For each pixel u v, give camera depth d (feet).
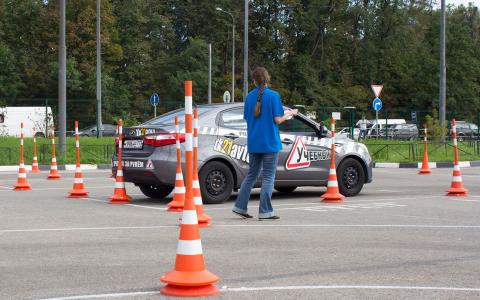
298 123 47.19
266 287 20.52
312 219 36.04
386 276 22.16
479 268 23.52
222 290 20.10
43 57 219.41
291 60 255.91
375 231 31.73
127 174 44.45
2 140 97.50
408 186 59.57
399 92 263.49
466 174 75.05
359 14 263.29
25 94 217.77
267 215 35.65
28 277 22.06
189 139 19.93
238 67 248.93
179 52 249.14
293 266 23.66
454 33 247.70
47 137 117.70
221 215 37.63
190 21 249.55
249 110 35.22
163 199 47.19
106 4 225.35
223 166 43.68
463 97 245.86
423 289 20.40
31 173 77.15
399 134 126.72
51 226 33.35
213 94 235.61
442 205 43.19
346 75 262.06
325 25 261.65
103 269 23.24
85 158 94.22
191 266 19.40
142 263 24.22
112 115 212.23
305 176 46.83
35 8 225.35
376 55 266.16
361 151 49.67
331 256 25.52
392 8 268.41
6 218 36.42
